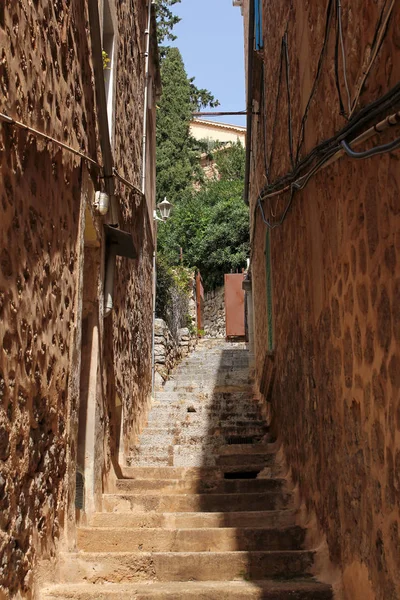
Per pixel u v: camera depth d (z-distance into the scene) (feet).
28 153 10.71
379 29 9.30
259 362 33.88
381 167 9.55
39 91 11.37
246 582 13.12
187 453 23.27
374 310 10.05
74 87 14.51
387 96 8.88
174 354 44.98
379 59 9.51
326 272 13.61
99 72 16.70
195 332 56.18
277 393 23.36
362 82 10.18
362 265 10.71
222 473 21.35
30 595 10.78
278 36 22.18
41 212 11.57
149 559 13.60
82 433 16.76
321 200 14.08
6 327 9.48
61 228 13.21
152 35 33.12
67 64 13.76
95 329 17.35
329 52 13.08
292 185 17.43
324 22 13.84
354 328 11.28
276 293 23.02
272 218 24.20
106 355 19.15
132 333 25.17
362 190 10.64
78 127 14.93
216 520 16.61
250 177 39.52
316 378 14.90
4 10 9.30
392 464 9.22
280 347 21.95
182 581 13.43
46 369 11.88
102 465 18.11
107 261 18.92
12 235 9.82
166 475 21.47
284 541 15.08
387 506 9.44
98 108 17.10
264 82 26.89
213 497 18.16
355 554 11.28
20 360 10.19
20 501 10.21
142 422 27.81
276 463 21.43
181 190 88.48
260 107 29.14
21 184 10.29
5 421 9.40
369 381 10.36
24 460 10.43
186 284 56.29
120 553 13.58
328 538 13.61
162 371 38.91
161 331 39.99
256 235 33.65
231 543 15.12
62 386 13.23
